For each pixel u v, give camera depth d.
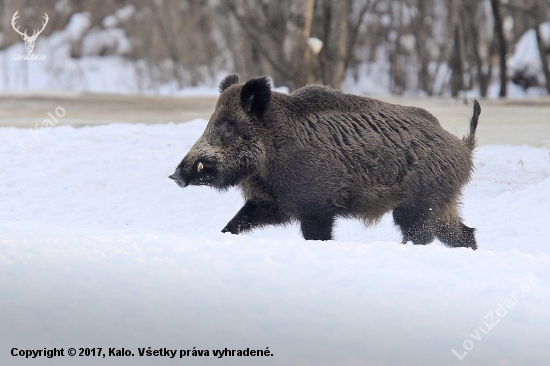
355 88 120.25
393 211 21.78
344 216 21.28
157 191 31.00
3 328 11.50
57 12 121.31
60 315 12.07
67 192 30.98
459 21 97.50
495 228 25.84
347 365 10.80
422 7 108.44
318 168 20.34
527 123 53.81
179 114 52.25
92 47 120.25
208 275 14.23
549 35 108.62
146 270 14.35
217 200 30.22
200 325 11.95
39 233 17.27
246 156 20.28
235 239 17.77
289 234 25.47
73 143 35.81
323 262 15.37
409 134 21.27
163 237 17.80
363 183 20.70
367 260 15.87
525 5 119.81
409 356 11.23
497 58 117.81
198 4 115.94
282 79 57.22
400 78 112.88
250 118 20.31
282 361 10.85
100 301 12.69
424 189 21.34
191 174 20.16
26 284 13.24
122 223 28.05
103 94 72.62
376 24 123.19
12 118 48.38
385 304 13.12
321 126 20.62
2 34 118.12
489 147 40.31
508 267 16.08
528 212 27.75
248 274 14.31
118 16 124.38
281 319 12.29
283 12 53.50
